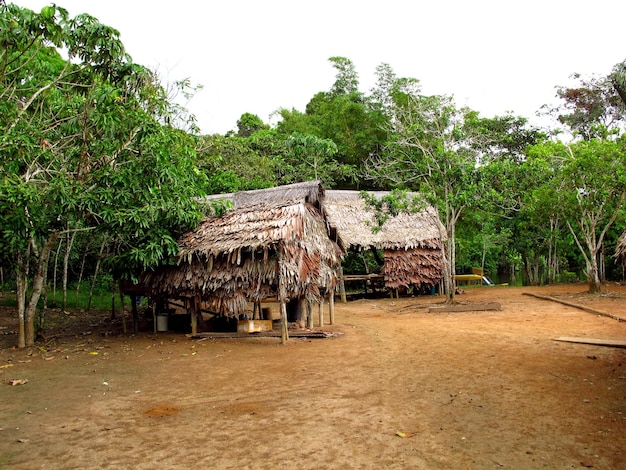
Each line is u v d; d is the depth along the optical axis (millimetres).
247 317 11094
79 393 6398
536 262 24703
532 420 4961
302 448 4484
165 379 7039
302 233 9836
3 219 8242
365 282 20922
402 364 7535
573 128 24594
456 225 27734
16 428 5141
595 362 7141
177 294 10266
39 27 8062
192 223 10438
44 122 9547
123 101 9250
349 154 28344
